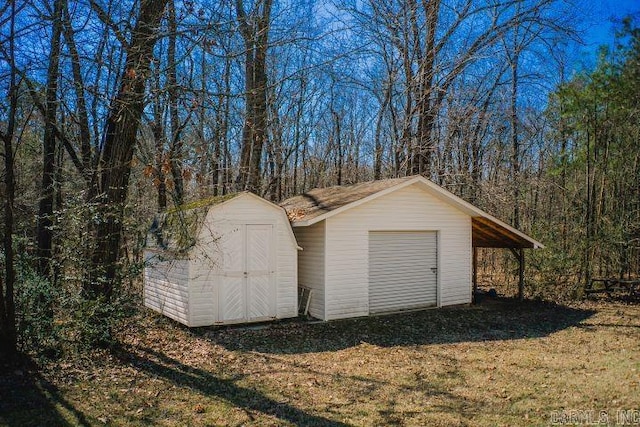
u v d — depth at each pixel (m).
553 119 21.64
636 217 17.08
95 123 11.01
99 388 7.06
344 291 12.54
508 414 5.97
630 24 16.36
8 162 7.57
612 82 16.72
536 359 8.62
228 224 11.22
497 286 18.81
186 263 10.95
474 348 9.62
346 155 29.20
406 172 21.17
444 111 21.72
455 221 14.70
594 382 7.04
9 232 7.64
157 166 7.93
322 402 6.55
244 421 5.93
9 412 6.12
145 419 5.98
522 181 23.03
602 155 18.17
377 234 13.32
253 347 9.62
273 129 23.67
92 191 9.76
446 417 5.95
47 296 8.14
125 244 11.17
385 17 20.34
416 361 8.62
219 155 14.83
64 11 8.85
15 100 7.63
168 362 8.48
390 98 22.03
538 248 15.77
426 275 14.19
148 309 12.78
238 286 11.37
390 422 5.84
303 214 12.72
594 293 16.80
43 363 7.89
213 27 7.68
